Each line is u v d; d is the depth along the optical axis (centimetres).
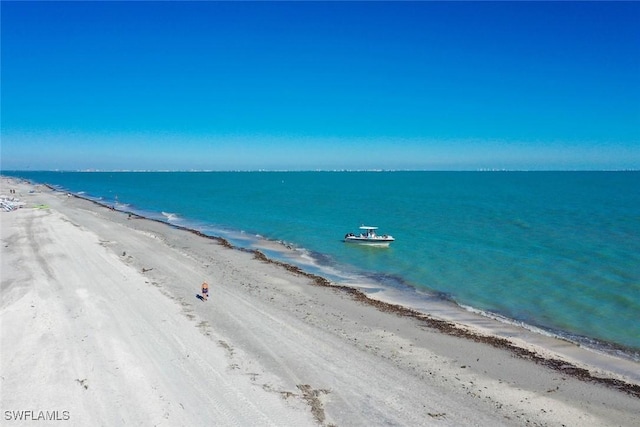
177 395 1471
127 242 4250
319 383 1639
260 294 2761
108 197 11525
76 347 1747
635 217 6369
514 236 4928
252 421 1363
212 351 1836
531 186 15562
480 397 1609
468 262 3741
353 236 4659
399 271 3509
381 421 1416
